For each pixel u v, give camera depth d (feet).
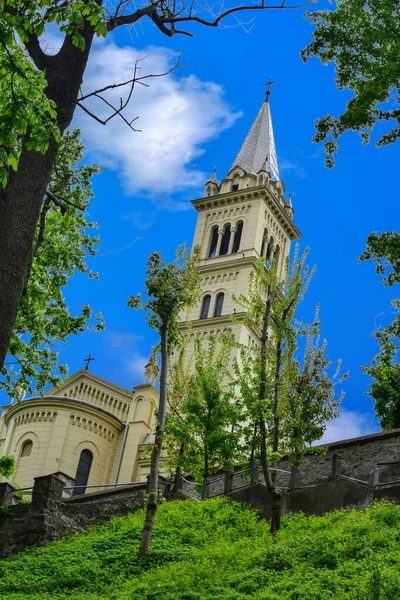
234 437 118.01
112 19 52.11
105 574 82.74
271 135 300.20
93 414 207.00
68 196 103.96
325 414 99.30
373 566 65.67
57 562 86.79
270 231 274.36
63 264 110.32
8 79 44.93
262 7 52.95
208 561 79.66
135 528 96.58
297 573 70.79
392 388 157.48
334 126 94.48
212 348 135.13
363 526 78.59
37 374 105.81
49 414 203.72
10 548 99.76
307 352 102.42
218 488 115.24
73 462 200.23
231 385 124.47
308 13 94.89
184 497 116.06
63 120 48.55
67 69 49.47
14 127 44.16
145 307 103.35
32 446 200.64
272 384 100.89
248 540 87.40
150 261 104.42
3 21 43.93
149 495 89.51
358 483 95.71
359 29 92.27
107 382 223.71
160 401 97.09
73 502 119.24
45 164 46.57
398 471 97.14
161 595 71.82
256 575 71.77
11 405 218.79
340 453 104.12
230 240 269.03
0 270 43.70
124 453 209.15
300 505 96.73
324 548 75.36
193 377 127.75
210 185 286.05
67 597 76.59
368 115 92.48
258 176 282.15
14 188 45.80
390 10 91.45
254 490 103.65
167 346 104.47
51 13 44.60
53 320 110.22
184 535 94.12
